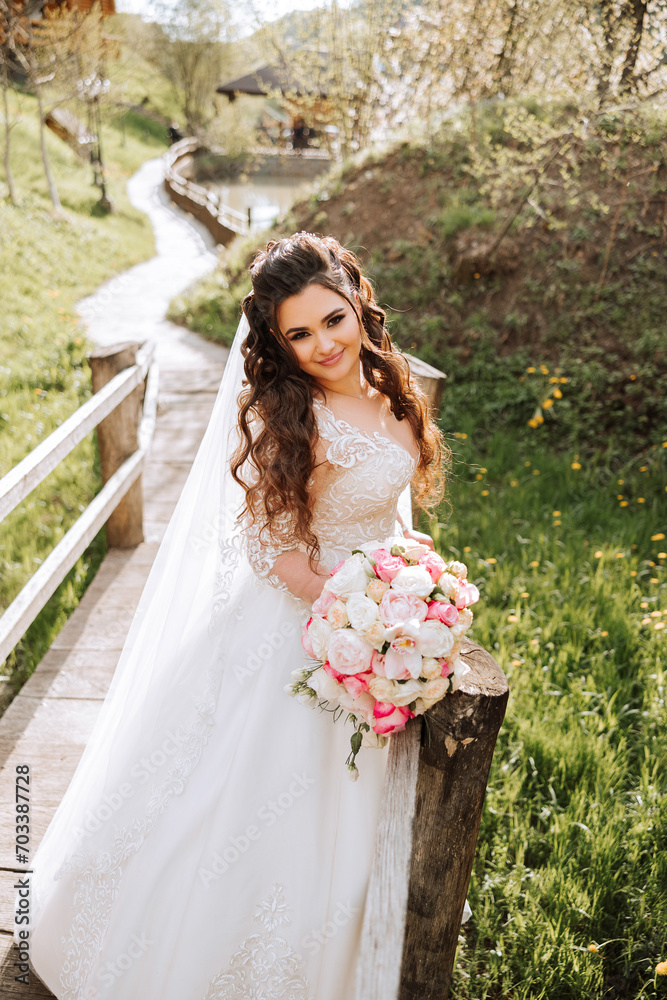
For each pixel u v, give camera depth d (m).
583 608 3.55
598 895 2.18
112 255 13.52
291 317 1.60
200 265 14.18
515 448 5.74
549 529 4.50
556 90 7.45
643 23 6.07
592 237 6.56
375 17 10.00
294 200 10.23
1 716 3.02
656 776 2.63
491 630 3.45
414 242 7.68
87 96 17.45
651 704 2.91
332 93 10.84
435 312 7.07
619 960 2.10
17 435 5.50
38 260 11.21
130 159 28.42
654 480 5.09
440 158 8.35
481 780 1.43
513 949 2.10
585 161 6.82
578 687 2.99
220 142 32.09
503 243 6.87
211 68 33.28
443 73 9.02
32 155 17.27
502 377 6.40
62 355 7.43
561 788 2.61
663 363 5.81
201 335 9.40
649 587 3.89
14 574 3.81
